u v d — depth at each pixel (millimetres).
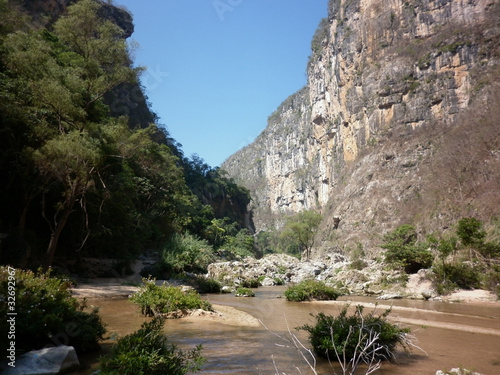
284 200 151250
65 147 16719
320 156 117688
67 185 19656
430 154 69500
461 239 21172
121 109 58219
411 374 5379
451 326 9805
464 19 80625
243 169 198750
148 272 27484
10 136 18109
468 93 71500
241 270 31312
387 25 89500
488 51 73688
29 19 25562
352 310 13203
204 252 32375
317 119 116812
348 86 97062
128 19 69312
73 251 23828
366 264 32125
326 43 113688
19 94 18969
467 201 48062
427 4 85312
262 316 11656
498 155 49469
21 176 18094
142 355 4453
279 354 6484
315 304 15555
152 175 43562
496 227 29844
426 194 60688
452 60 76125
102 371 4457
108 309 12336
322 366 5727
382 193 71250
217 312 11797
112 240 27594
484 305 15195
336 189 91062
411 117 77438
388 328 6441
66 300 6992
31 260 18516
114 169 27375
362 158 83250
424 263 23984
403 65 82062
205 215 64375
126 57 23531
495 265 18953
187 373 5203
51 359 5059
